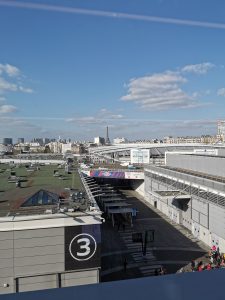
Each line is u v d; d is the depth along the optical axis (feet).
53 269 70.03
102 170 244.63
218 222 109.29
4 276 67.67
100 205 181.88
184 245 118.62
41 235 69.46
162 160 304.71
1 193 109.70
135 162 272.72
